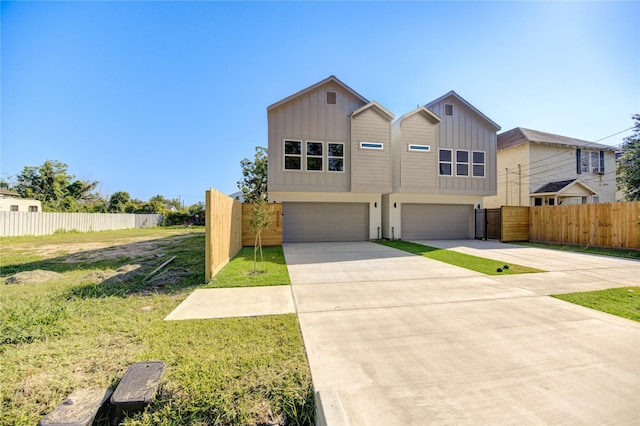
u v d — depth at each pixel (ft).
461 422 6.33
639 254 30.48
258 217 23.99
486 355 9.38
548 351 9.66
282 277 20.47
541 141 55.67
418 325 11.91
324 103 42.27
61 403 6.91
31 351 9.42
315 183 41.88
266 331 11.12
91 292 16.69
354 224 46.65
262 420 6.89
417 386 7.66
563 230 40.14
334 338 10.59
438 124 46.62
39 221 58.49
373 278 20.48
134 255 31.24
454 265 25.36
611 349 9.80
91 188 110.73
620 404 6.97
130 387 7.30
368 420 6.37
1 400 7.15
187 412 7.04
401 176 44.52
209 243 19.38
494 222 47.52
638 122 49.67
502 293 16.70
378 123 43.14
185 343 10.03
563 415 6.58
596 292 16.83
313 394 7.42
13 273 22.82
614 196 61.62
